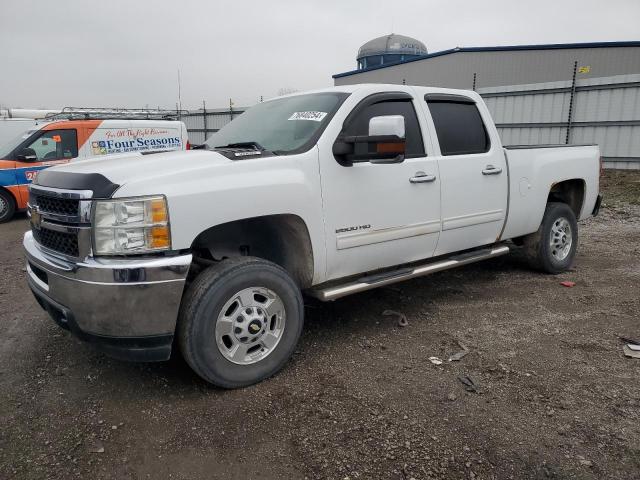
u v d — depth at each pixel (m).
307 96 4.30
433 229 4.38
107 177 2.94
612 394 3.20
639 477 2.45
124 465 2.57
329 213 3.66
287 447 2.70
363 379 3.41
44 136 10.75
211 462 2.59
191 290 3.11
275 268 3.36
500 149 4.98
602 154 14.72
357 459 2.59
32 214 3.47
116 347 2.97
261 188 3.27
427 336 4.13
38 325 4.47
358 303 4.94
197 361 3.10
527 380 3.38
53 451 2.68
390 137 3.39
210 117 23.11
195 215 3.01
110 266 2.82
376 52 35.66
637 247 7.30
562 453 2.63
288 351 3.48
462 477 2.46
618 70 20.89
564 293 5.19
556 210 5.72
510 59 23.16
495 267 6.20
